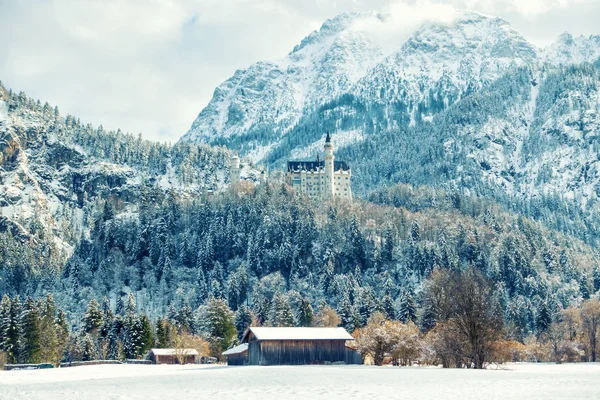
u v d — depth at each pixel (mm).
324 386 99062
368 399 82562
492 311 158000
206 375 128500
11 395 94375
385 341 173625
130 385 108375
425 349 172500
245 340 186750
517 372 132625
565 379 111312
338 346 174250
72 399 87312
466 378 113188
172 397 87250
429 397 84625
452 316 157375
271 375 123250
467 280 156250
